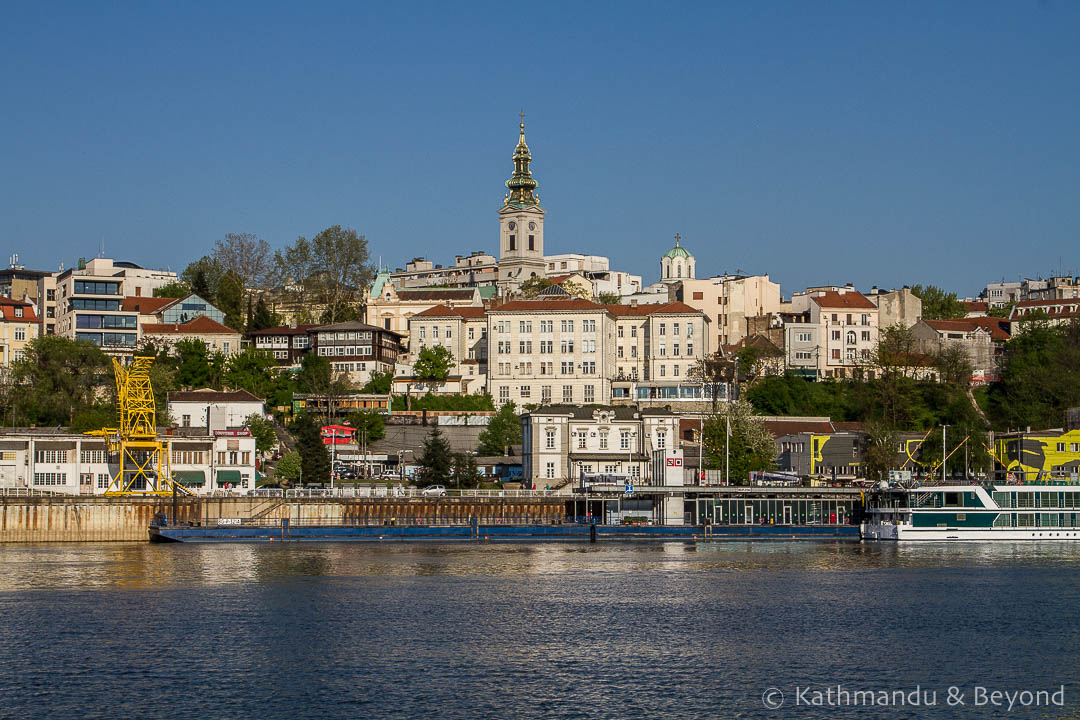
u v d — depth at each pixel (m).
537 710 80.06
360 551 161.50
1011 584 130.88
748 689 85.31
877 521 181.00
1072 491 177.50
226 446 197.12
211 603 115.62
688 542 178.88
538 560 151.88
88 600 116.81
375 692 83.69
